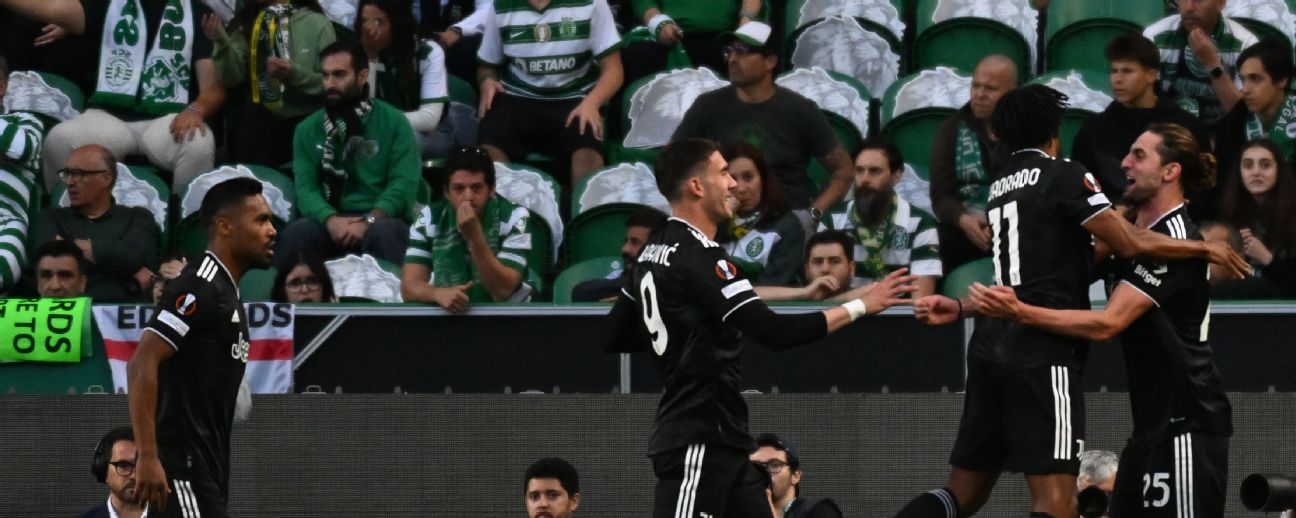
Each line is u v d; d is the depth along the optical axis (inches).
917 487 1179.3
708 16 1614.2
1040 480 841.5
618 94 1588.3
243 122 1524.4
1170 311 858.1
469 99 1594.5
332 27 1545.3
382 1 1508.4
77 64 1621.6
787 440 1149.7
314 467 1207.6
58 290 1262.3
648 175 1446.9
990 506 1182.3
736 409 860.6
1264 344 1175.0
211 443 924.0
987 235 1279.5
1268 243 1230.3
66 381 1222.9
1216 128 1357.0
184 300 910.4
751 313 837.8
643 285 871.1
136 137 1545.3
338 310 1217.4
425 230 1270.9
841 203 1360.7
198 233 1464.1
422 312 1214.3
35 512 1203.9
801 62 1620.3
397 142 1430.9
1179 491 858.1
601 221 1429.6
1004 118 864.3
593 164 1491.1
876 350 1197.1
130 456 1085.8
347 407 1208.2
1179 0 1508.4
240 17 1535.4
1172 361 856.9
